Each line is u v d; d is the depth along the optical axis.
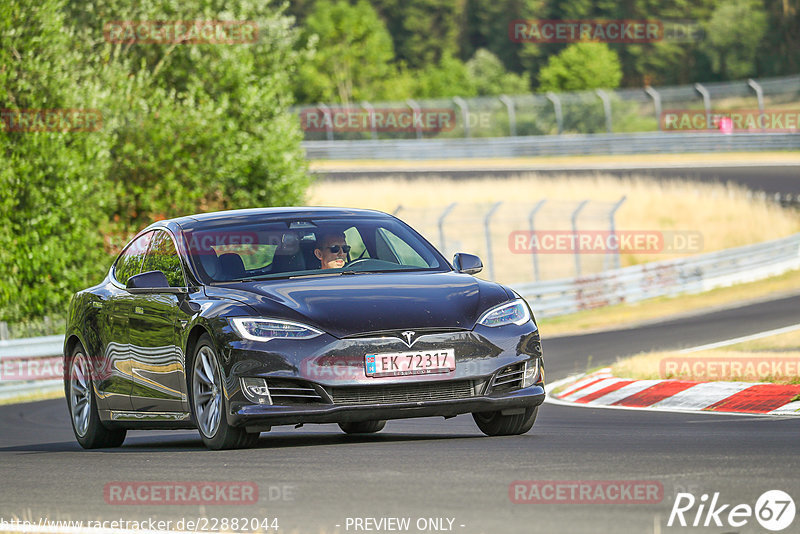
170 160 91.06
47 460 26.03
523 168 184.00
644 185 158.38
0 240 76.44
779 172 169.25
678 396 37.19
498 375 24.97
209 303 25.83
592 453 22.12
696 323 77.75
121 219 91.75
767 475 18.81
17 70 81.06
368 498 17.67
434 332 24.53
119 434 31.23
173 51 97.19
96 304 30.83
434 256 28.45
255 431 24.52
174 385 26.88
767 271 113.50
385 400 24.19
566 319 91.38
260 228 28.30
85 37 93.19
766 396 34.97
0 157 77.44
